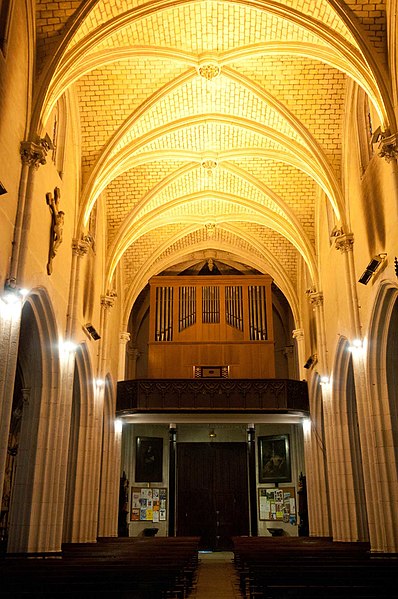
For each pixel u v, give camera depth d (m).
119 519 24.00
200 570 15.70
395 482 13.18
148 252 24.92
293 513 25.92
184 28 14.00
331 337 18.38
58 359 14.11
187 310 26.78
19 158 11.43
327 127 16.44
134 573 6.52
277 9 12.90
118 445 22.56
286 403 22.00
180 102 16.75
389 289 12.95
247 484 27.39
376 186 13.49
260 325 26.44
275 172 20.12
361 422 14.34
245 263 27.31
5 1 10.91
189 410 21.94
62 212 13.70
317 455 21.69
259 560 8.36
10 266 10.84
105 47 13.69
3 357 10.19
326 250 19.31
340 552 10.78
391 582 6.13
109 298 20.05
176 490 27.22
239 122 17.34
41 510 13.04
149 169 20.05
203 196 21.92
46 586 5.70
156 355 26.09
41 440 13.48
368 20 12.43
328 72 15.33
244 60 15.19
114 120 16.33
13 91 11.11
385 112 12.09
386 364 13.89
